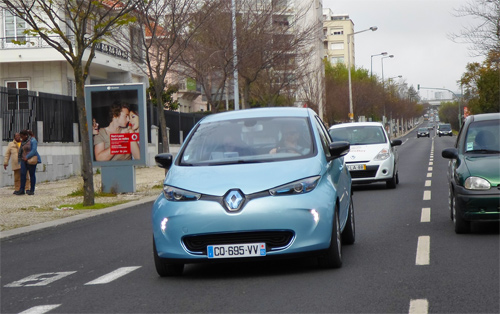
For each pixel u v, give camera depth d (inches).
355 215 541.6
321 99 2561.5
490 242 382.0
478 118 473.4
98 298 290.4
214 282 309.0
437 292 266.2
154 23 1059.3
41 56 1529.3
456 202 413.4
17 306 285.7
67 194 904.3
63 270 372.5
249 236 301.7
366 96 3432.6
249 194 303.0
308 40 1450.5
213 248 303.1
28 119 1143.0
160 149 1710.1
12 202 828.6
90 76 1801.2
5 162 961.5
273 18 1352.1
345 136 805.2
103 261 392.8
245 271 331.6
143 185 1037.2
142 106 888.9
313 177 313.9
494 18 1346.0
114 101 892.6
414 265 323.9
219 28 1218.6
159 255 313.0
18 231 550.6
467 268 311.0
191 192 309.6
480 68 2383.1
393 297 260.8
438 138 3757.4
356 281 293.0
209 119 374.9
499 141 447.5
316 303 257.1
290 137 348.2
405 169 1136.8
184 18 1037.8
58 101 1250.0
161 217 310.7
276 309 251.3
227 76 1220.5
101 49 1701.5
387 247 380.5
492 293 260.1
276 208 299.7
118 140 893.2
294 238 300.4
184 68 1283.2
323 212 306.0
